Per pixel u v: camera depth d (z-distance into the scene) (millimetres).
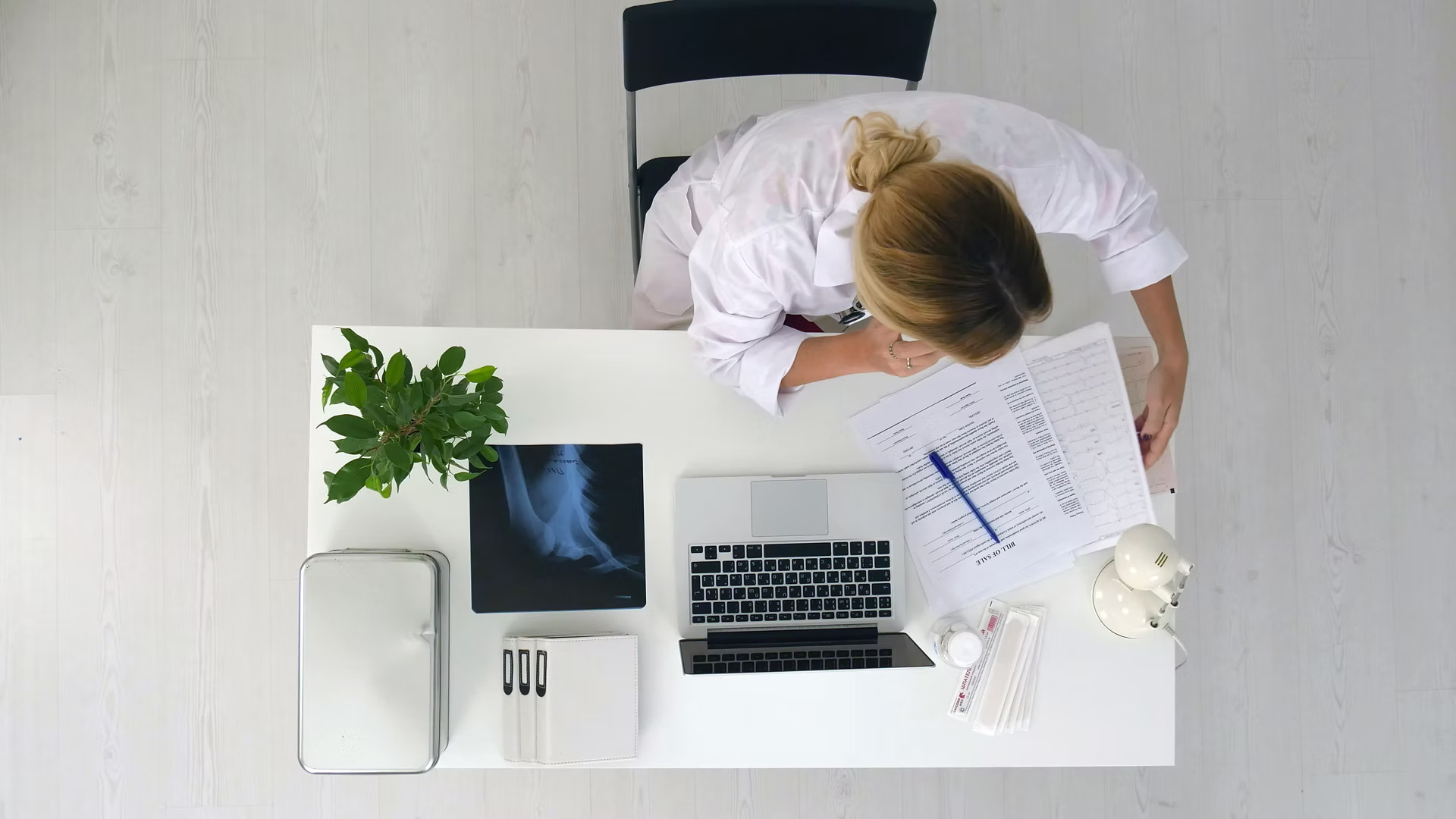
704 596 1226
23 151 1883
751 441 1248
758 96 1951
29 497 1865
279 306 1898
